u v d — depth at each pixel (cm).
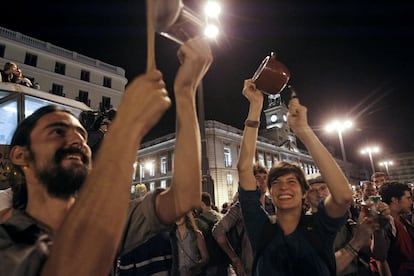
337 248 273
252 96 211
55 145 90
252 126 216
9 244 73
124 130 58
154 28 64
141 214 113
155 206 109
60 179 88
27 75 2984
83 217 53
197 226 404
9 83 326
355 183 5966
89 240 51
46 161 89
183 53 84
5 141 285
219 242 344
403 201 324
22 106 324
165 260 329
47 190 89
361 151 2317
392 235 294
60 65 3281
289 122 188
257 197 216
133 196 574
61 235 52
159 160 3903
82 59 3450
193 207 97
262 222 209
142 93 60
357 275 270
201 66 88
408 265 282
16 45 2955
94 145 248
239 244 342
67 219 54
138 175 4138
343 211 176
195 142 96
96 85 3462
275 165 219
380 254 262
